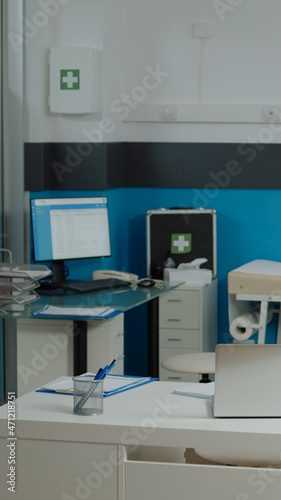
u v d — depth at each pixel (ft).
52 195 17.61
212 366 14.30
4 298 13.43
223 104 18.06
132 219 18.88
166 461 8.79
